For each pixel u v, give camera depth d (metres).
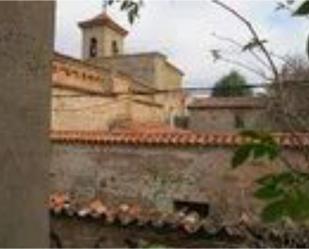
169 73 31.69
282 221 1.08
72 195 12.34
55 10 1.40
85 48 34.84
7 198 1.22
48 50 1.35
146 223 7.65
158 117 26.41
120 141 12.07
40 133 1.32
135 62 30.72
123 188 12.02
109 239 7.95
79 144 12.60
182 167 11.30
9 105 1.23
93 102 18.98
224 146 10.77
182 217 7.78
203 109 26.62
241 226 6.83
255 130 1.22
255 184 1.09
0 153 1.21
